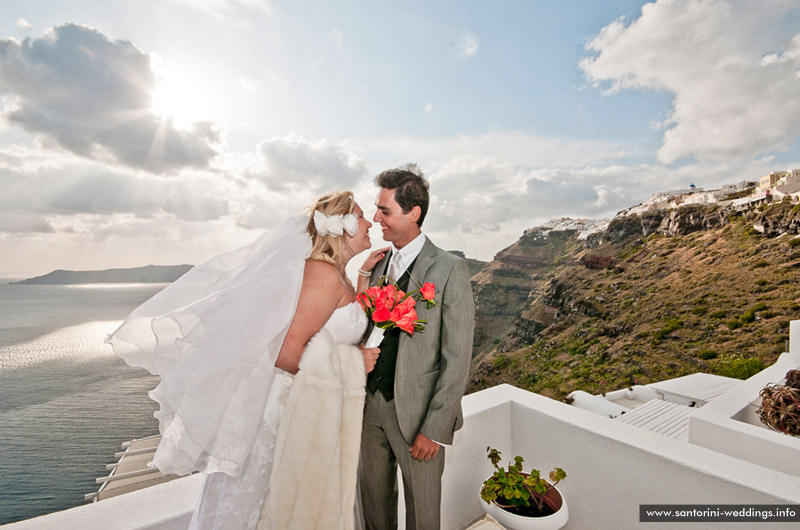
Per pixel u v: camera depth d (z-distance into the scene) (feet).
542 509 5.28
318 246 3.95
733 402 7.96
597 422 5.71
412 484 4.57
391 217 4.86
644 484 4.93
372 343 4.37
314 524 3.52
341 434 3.77
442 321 4.52
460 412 4.82
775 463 6.27
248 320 3.39
